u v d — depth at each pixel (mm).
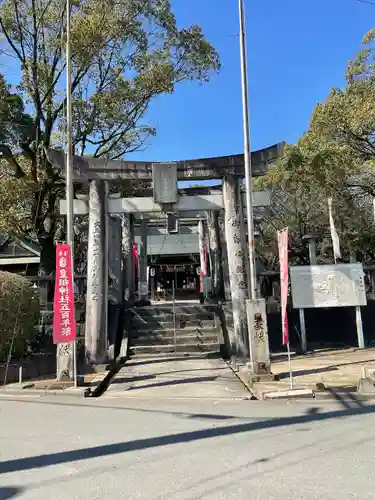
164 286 36625
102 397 8414
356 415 6281
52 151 12227
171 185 12305
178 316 15000
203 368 11180
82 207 12719
